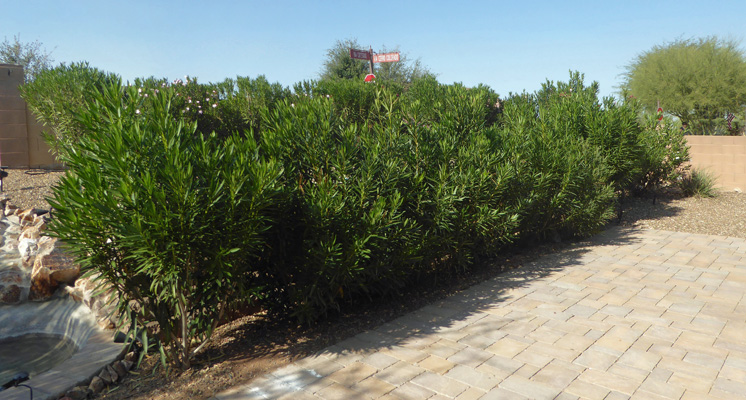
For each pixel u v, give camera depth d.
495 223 6.79
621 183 10.20
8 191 8.99
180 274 3.96
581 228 8.77
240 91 10.26
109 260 3.86
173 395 3.90
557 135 9.41
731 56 30.67
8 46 31.91
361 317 5.53
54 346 5.16
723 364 4.24
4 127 10.57
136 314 4.11
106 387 4.03
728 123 23.27
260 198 4.03
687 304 5.67
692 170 13.26
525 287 6.42
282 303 5.27
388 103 6.15
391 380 4.06
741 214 10.66
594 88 11.02
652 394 3.79
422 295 6.23
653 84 31.97
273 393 3.90
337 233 4.90
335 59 36.41
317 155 5.02
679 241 8.80
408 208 5.90
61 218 3.64
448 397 3.78
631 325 5.11
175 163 3.63
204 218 3.82
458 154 6.42
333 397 3.81
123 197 3.52
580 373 4.13
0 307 5.77
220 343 4.89
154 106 4.06
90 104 3.88
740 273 6.82
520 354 4.50
